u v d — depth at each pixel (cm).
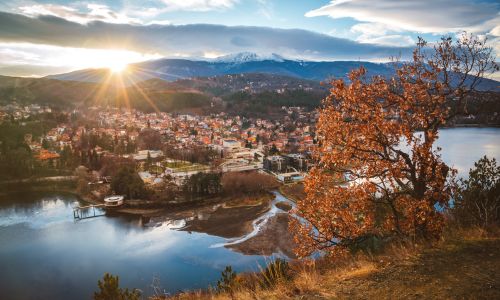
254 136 19112
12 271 4919
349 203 1426
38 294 4228
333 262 1357
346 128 1416
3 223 7319
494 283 791
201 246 5850
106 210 8356
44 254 5569
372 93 1416
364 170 1422
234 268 4900
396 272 934
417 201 1245
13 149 13262
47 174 11462
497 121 15188
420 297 775
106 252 5647
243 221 7250
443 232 1279
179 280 4538
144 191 9125
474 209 1531
